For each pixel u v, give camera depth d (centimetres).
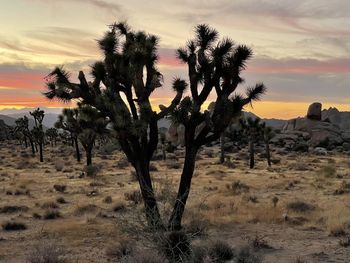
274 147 9000
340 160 6303
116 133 1251
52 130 10412
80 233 1554
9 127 12888
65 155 7400
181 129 9081
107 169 4603
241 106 1238
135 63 1228
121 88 1285
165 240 979
